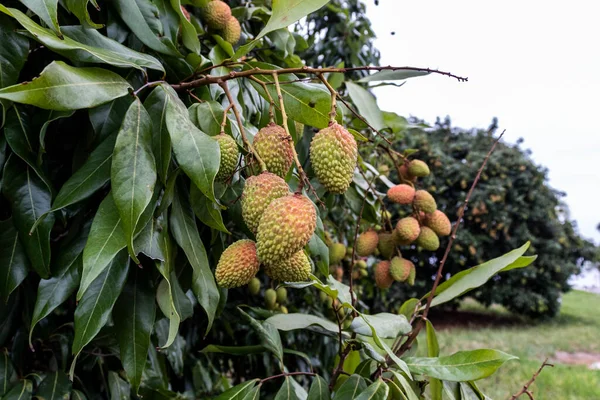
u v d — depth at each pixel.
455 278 1.48
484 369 1.16
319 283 1.21
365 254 1.93
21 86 0.75
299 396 1.27
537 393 4.48
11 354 1.17
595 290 13.88
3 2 0.99
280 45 1.79
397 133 2.20
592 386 4.83
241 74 1.04
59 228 1.15
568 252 8.75
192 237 1.02
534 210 8.31
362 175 1.94
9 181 0.93
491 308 10.23
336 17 3.57
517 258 1.37
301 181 0.91
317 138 0.93
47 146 1.10
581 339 7.37
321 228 1.43
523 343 6.98
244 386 1.21
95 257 0.81
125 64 0.91
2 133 0.95
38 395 1.15
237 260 0.94
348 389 1.17
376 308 5.93
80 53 0.87
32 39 1.02
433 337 1.43
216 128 1.05
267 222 0.85
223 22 1.55
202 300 0.99
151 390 1.50
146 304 1.03
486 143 8.45
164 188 1.00
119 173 0.82
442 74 0.99
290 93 1.18
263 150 0.98
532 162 8.39
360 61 3.62
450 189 8.30
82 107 0.81
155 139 0.94
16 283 0.94
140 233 0.92
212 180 0.85
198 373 2.11
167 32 1.23
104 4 1.16
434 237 1.87
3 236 0.95
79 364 1.35
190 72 1.13
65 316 1.39
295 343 2.76
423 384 1.35
